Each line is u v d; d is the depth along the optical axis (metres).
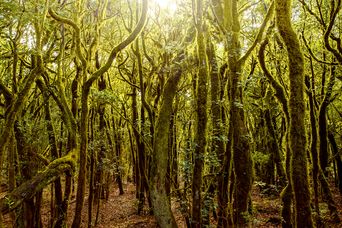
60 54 14.01
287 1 7.11
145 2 11.56
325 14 15.10
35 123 14.45
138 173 23.75
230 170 11.29
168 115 10.06
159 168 9.85
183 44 11.53
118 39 20.62
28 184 10.37
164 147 9.97
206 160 10.62
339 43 13.22
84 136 12.57
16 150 13.01
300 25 15.71
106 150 22.38
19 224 13.33
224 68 12.77
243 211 10.64
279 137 26.14
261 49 10.46
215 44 14.48
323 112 18.92
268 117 19.73
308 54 16.53
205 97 10.34
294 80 6.95
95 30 15.60
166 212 9.74
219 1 12.29
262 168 24.98
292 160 6.91
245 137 10.69
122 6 18.81
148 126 16.50
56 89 14.43
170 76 10.34
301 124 6.88
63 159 11.70
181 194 13.16
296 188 6.83
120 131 29.61
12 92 12.73
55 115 16.92
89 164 19.55
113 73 24.11
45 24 12.53
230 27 11.55
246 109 12.32
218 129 11.77
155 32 18.88
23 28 13.14
